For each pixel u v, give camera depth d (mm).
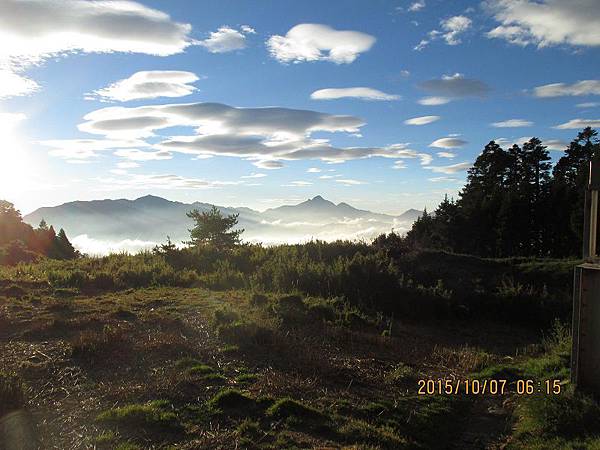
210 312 10977
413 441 6031
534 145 59562
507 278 19391
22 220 63781
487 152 60594
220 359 8094
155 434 5418
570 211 43375
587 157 51688
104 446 5090
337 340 10266
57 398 6293
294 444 5383
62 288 13578
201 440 5324
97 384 6785
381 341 10641
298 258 19219
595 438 5652
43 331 9219
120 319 10234
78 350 7965
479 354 10727
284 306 11961
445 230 47875
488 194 54094
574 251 43000
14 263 24750
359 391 7500
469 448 6211
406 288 15805
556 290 18438
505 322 15820
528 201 46875
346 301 14383
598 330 6398
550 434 6062
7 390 5922
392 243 23578
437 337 13055
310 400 6781
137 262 18328
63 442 5160
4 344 8422
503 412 7312
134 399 6289
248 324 9648
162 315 10656
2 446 4922
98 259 19422
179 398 6387
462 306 15875
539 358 9984
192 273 16672
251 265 18953
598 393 6406
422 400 7477
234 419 5906
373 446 5473
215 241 35188
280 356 8586
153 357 7891
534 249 46750
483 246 46938
